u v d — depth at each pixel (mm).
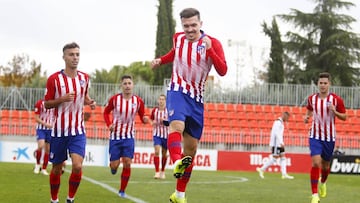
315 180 29812
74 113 23031
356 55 129625
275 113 86125
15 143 67875
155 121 45406
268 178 53094
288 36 131500
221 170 68438
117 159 32594
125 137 32062
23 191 30625
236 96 87750
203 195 32281
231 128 85125
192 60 19875
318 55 130750
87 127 76125
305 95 87000
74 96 22531
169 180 43750
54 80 22812
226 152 69125
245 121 85500
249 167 69000
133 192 32312
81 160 22969
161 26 121875
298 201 30984
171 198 21531
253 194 34156
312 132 32062
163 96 45188
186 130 20641
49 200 26812
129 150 31875
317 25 131000
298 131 84500
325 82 31766
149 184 38875
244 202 29312
